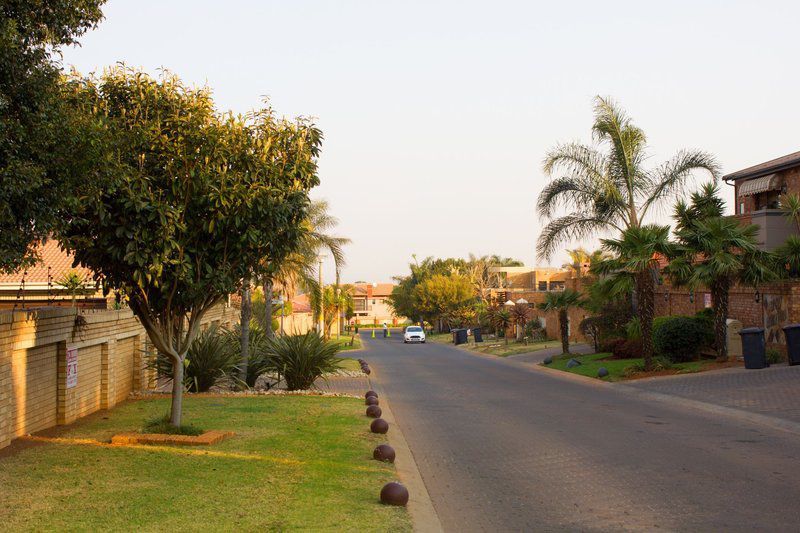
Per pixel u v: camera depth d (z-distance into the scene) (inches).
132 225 380.5
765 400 604.7
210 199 394.6
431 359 1544.0
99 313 570.3
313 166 455.2
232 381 783.7
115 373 614.5
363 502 278.7
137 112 418.3
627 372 892.0
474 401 697.0
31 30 315.3
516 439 465.7
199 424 477.4
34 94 305.6
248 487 297.7
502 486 334.0
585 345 1622.8
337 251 1255.5
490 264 4084.6
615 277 924.6
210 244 423.2
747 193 1273.4
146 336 747.4
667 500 302.4
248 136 431.8
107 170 339.9
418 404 674.2
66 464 343.0
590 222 1063.0
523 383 903.7
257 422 487.8
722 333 887.1
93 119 351.9
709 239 865.5
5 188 274.1
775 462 379.2
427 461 394.6
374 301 5792.3
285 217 425.7
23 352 438.3
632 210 1038.4
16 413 426.3
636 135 1028.5
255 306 1711.4
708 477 345.4
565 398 714.2
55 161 306.8
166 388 786.2
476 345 2096.5
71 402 513.0
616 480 342.6
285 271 1155.9
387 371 1155.9
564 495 315.3
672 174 1022.4
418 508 285.4
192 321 442.9
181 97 427.8
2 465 340.5
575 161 1034.1
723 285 885.8
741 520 269.7
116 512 257.1
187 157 401.1
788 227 1085.1
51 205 311.4
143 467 335.9
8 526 239.3
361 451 386.6
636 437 467.2
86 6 328.8
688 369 864.3
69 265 928.3
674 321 958.4
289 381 784.9
